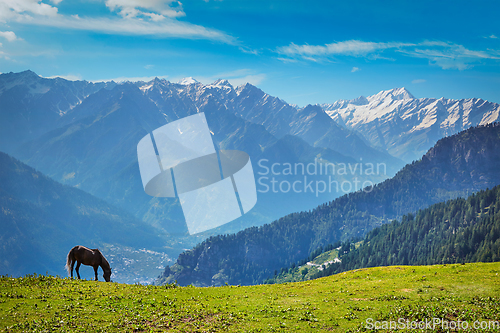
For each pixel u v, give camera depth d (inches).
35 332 868.0
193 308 1152.8
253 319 1067.9
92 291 1227.9
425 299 1205.7
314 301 1266.0
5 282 1210.6
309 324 1026.1
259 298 1314.0
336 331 972.6
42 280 1277.1
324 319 1064.2
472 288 1305.4
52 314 991.0
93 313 1037.2
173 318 1051.3
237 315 1100.5
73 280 1339.8
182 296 1291.8
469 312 1057.5
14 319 932.6
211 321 1044.5
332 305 1206.3
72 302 1099.3
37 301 1077.1
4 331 858.1
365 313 1105.4
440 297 1218.6
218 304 1218.6
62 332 885.8
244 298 1315.2
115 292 1247.5
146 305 1140.5
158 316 1058.7
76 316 998.4
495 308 1080.2
